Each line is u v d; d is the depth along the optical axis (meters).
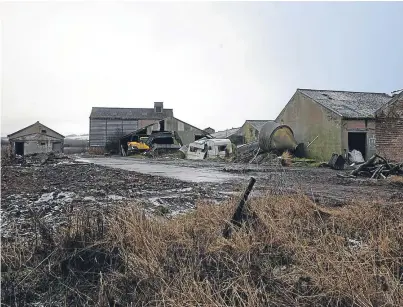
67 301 3.26
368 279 3.14
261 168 18.42
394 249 3.78
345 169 19.23
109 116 60.12
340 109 24.22
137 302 3.13
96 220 4.35
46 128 57.22
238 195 5.55
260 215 4.62
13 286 3.41
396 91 21.95
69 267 3.69
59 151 58.00
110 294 3.23
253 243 3.88
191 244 3.90
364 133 23.66
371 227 4.70
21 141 55.91
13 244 4.12
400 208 5.19
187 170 18.03
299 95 27.20
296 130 27.53
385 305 2.84
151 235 3.97
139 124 60.41
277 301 3.00
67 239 3.96
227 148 32.69
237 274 3.35
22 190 9.76
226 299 3.04
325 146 24.50
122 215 4.45
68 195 8.71
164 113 63.28
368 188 9.78
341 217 5.00
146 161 29.88
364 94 29.69
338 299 2.95
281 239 4.07
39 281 3.55
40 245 4.03
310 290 3.15
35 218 4.49
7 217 5.88
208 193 8.75
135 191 9.39
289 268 3.58
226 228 4.31
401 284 3.12
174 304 2.94
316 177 13.27
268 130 25.94
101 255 3.84
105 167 20.39
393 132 21.88
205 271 3.46
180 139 47.00
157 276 3.36
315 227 4.53
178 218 4.96
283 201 5.42
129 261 3.63
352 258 3.52
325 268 3.38
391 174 13.30
